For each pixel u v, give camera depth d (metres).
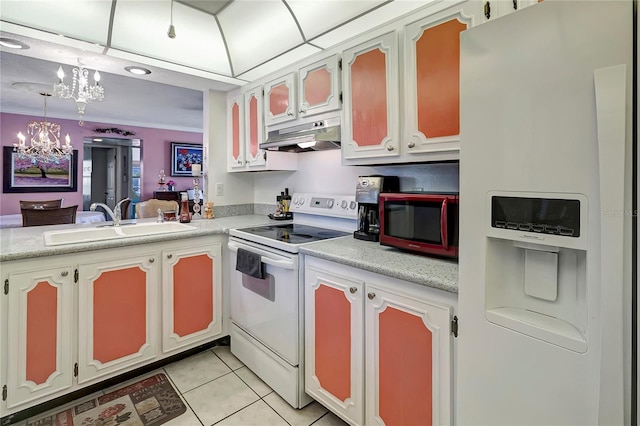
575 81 0.79
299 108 2.23
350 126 1.89
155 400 1.89
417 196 1.51
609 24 0.74
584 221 0.78
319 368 1.73
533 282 0.96
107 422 1.71
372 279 1.45
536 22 0.85
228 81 2.69
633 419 0.75
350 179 2.33
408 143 1.62
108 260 1.93
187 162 6.64
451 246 1.40
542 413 0.88
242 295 2.27
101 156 6.33
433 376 1.24
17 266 1.63
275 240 1.95
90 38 1.96
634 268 0.74
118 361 1.99
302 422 1.73
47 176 5.18
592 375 0.79
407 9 1.64
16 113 4.87
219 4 2.16
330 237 2.06
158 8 2.08
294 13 2.01
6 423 1.66
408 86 1.61
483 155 0.97
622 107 0.72
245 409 1.82
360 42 1.87
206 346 2.48
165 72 2.46
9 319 1.62
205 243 2.36
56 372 1.77
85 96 2.29
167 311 2.19
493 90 0.94
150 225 2.55
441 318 1.21
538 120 0.85
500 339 0.96
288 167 2.70
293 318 1.82
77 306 1.83
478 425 1.02
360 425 1.52
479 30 0.97
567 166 0.81
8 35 1.86
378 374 1.44
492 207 0.96
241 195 3.21
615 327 0.74
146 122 5.88
